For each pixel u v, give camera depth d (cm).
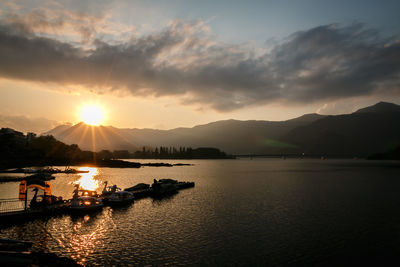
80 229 3419
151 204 5225
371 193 6731
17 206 4238
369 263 2467
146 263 2394
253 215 4250
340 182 9638
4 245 2280
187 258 2520
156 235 3203
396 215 4259
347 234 3294
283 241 3022
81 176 11962
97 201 4597
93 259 2469
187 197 6119
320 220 3941
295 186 8350
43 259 2167
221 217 4119
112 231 3356
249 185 8675
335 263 2458
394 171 16725
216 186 8369
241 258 2539
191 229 3466
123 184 8838
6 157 16862
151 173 14600
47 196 4259
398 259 2550
